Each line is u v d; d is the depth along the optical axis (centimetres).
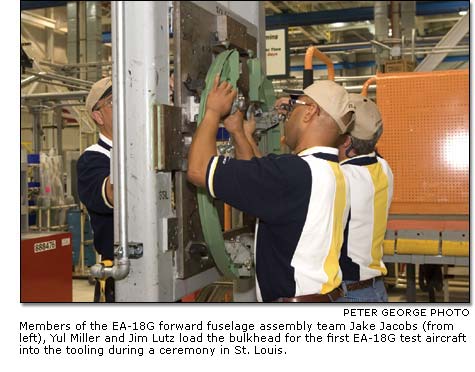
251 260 181
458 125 260
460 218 263
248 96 178
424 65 452
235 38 165
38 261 430
